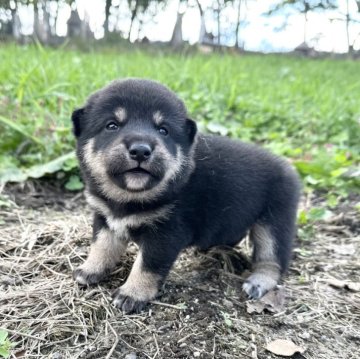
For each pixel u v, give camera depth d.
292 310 0.25
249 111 0.60
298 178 0.31
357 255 0.32
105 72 0.63
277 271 0.28
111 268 0.26
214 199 0.27
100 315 0.23
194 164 0.26
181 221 0.25
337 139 0.53
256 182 0.28
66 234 0.30
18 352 0.21
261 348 0.22
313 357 0.22
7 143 0.42
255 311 0.25
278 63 1.30
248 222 0.28
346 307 0.26
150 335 0.22
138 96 0.24
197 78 0.66
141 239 0.25
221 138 0.30
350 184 0.42
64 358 0.21
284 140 0.53
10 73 0.58
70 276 0.26
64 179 0.40
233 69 0.86
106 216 0.25
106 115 0.24
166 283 0.26
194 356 0.21
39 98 0.50
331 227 0.35
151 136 0.23
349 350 0.23
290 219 0.29
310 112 0.62
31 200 0.37
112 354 0.21
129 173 0.23
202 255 0.30
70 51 1.01
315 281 0.29
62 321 0.23
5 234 0.30
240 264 0.30
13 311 0.23
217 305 0.25
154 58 0.95
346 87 0.86
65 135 0.43
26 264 0.27
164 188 0.24
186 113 0.26
